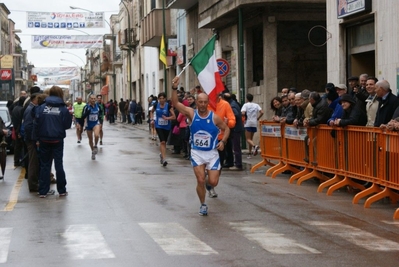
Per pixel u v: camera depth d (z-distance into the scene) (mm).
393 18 15531
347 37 18438
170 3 35250
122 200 11633
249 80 25859
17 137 17828
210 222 9516
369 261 7199
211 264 7016
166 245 7934
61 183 12297
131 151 23484
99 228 9055
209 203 11305
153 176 15359
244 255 7434
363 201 11508
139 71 55906
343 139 12297
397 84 15383
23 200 11805
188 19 36688
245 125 20000
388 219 9852
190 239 8289
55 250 7719
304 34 24266
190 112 10227
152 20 41844
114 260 7191
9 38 92125
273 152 15727
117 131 40438
